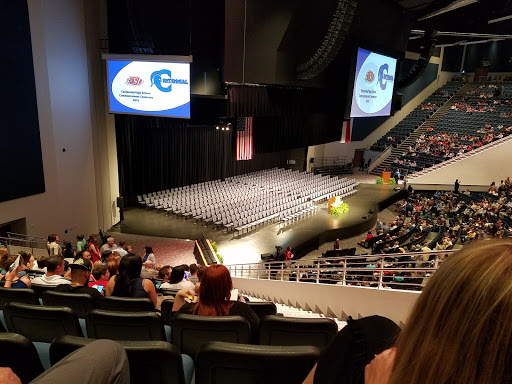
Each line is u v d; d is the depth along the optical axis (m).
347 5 14.76
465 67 37.59
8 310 2.36
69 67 13.66
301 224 18.62
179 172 21.86
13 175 11.65
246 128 20.31
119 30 15.12
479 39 29.44
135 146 18.81
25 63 11.69
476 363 0.42
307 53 17.75
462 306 0.44
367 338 0.68
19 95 11.59
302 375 1.36
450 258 0.52
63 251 11.04
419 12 21.50
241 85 15.95
